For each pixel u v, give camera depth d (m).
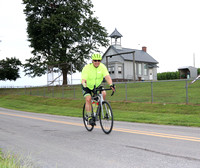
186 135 6.75
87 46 40.41
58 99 28.05
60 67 37.75
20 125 10.10
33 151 5.03
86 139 6.26
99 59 6.68
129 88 29.27
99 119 7.26
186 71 42.41
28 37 41.09
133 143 5.60
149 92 23.86
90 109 7.33
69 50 39.94
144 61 51.09
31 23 39.97
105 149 5.03
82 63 40.50
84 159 4.29
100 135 6.86
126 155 4.49
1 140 6.44
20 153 4.84
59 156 4.56
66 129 8.52
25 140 6.38
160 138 6.27
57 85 35.59
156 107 15.91
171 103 15.97
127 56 48.97
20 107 26.86
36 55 42.56
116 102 19.53
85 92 7.23
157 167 3.70
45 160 4.29
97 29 41.25
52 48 37.81
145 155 4.45
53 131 8.04
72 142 5.91
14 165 3.59
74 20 39.28
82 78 6.77
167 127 8.94
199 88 23.41
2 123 11.02
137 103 17.91
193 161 3.98
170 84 29.80
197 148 4.97
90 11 42.00
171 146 5.20
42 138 6.64
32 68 41.53
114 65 47.28
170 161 4.01
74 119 13.14
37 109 23.58
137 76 50.06
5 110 22.47
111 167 3.77
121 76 47.69
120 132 7.46
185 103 15.30
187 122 10.48
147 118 12.69
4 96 41.19
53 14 38.34
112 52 49.12
